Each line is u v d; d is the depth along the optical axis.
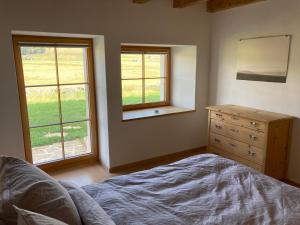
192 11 3.69
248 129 3.08
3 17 2.50
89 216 1.31
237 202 1.65
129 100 4.02
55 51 3.20
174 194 1.73
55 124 3.38
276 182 1.89
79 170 3.50
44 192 1.23
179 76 4.24
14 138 2.75
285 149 3.09
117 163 3.48
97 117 3.60
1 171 1.40
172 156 3.98
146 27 3.33
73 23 2.84
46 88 3.23
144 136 3.63
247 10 3.39
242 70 3.56
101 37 3.12
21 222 0.98
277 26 3.08
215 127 3.59
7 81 2.62
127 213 1.51
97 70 3.38
